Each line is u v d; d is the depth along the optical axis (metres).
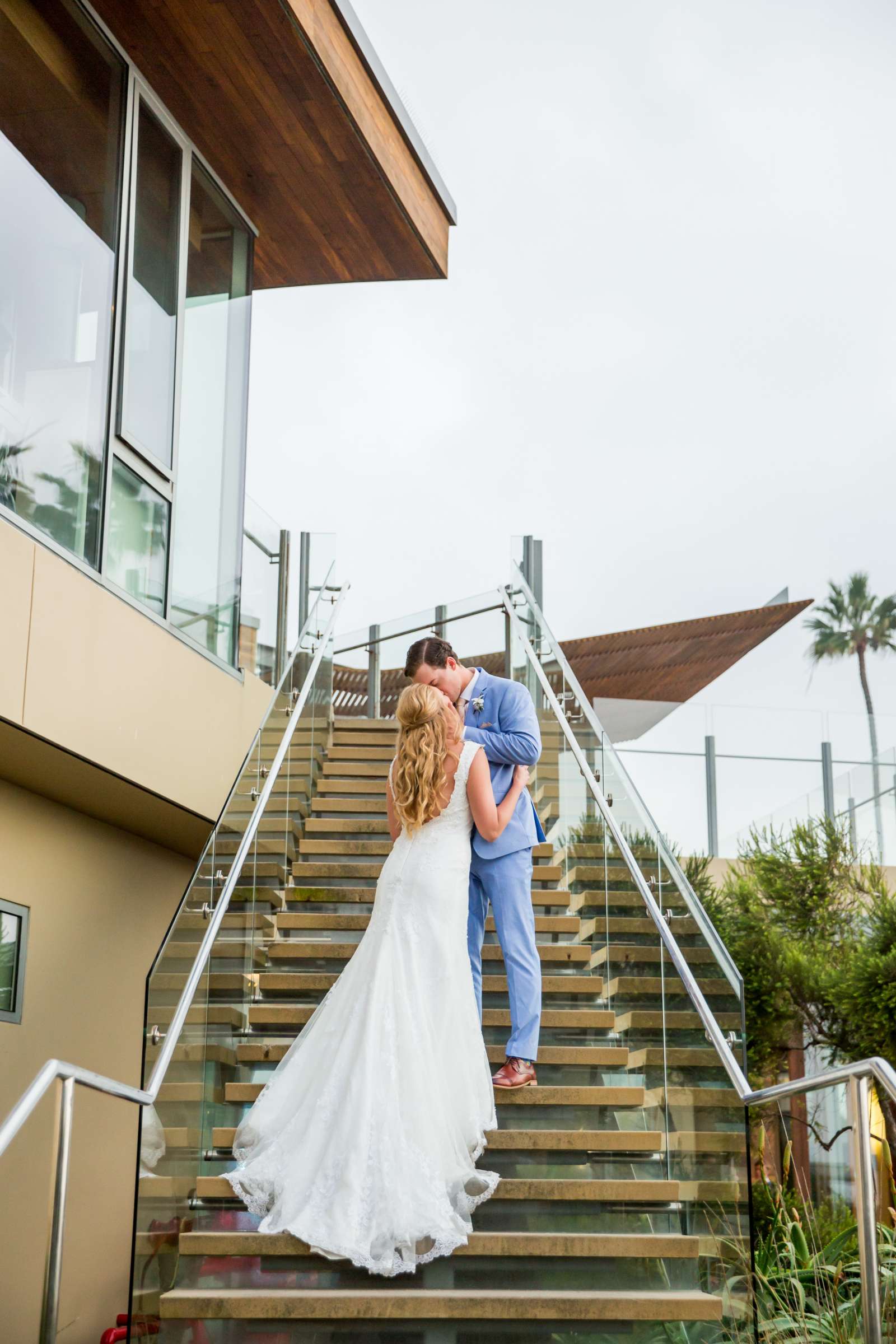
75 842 7.36
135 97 7.73
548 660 8.36
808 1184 8.03
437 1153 4.20
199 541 8.44
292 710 7.54
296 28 7.45
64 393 6.76
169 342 8.06
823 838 11.66
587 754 6.81
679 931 4.99
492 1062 5.51
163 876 8.42
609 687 18.92
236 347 9.29
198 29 7.46
